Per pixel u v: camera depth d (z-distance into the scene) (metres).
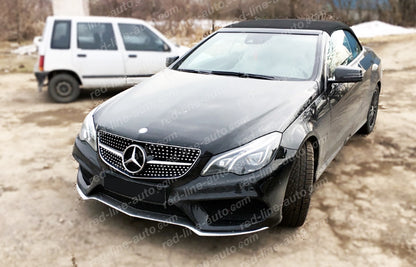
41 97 7.80
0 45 16.09
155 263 2.79
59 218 3.33
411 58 10.77
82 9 11.80
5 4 16.88
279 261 2.81
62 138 5.35
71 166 4.41
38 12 17.94
